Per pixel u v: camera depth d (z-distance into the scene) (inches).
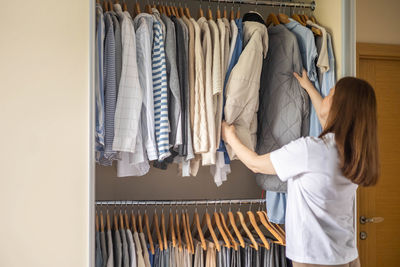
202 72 82.7
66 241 71.4
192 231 96.3
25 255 70.4
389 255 117.7
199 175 108.3
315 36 90.9
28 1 72.7
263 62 93.1
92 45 72.9
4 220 70.3
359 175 61.1
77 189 72.0
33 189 71.1
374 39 116.5
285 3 94.1
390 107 119.0
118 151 80.2
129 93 77.5
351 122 61.9
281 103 87.2
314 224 65.2
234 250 89.4
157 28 81.0
